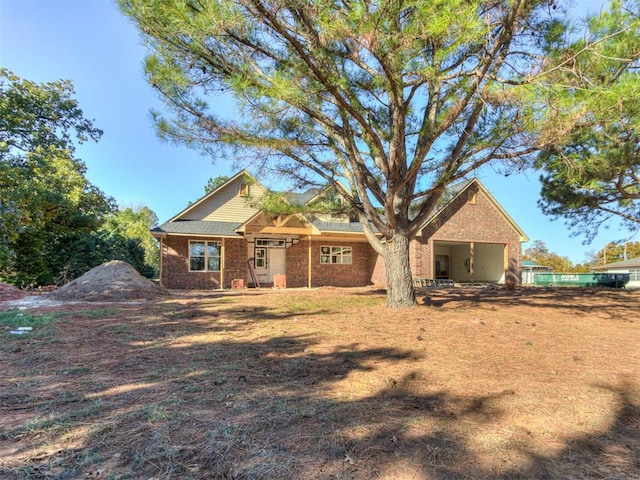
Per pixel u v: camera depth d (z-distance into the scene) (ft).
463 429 8.59
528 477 6.88
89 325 20.67
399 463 7.22
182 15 14.83
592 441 8.26
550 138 18.61
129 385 11.34
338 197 35.17
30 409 9.59
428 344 16.62
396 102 20.21
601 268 116.26
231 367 13.16
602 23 17.28
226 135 21.76
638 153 28.43
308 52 17.06
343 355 14.82
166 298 34.65
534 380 11.98
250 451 7.55
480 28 14.23
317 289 50.47
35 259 52.90
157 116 22.02
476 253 80.28
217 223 57.26
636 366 13.66
